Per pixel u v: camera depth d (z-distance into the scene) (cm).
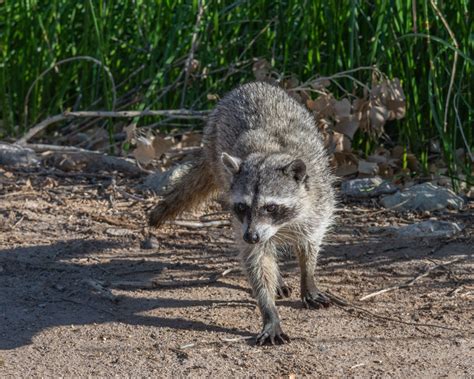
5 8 1413
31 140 1408
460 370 719
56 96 1429
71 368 742
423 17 1229
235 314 863
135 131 1285
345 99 1229
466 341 777
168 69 1366
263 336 789
